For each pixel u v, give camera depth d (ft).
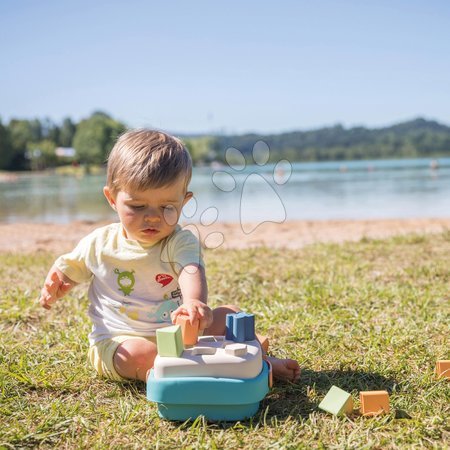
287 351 8.64
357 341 8.99
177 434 6.15
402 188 55.88
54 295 7.98
